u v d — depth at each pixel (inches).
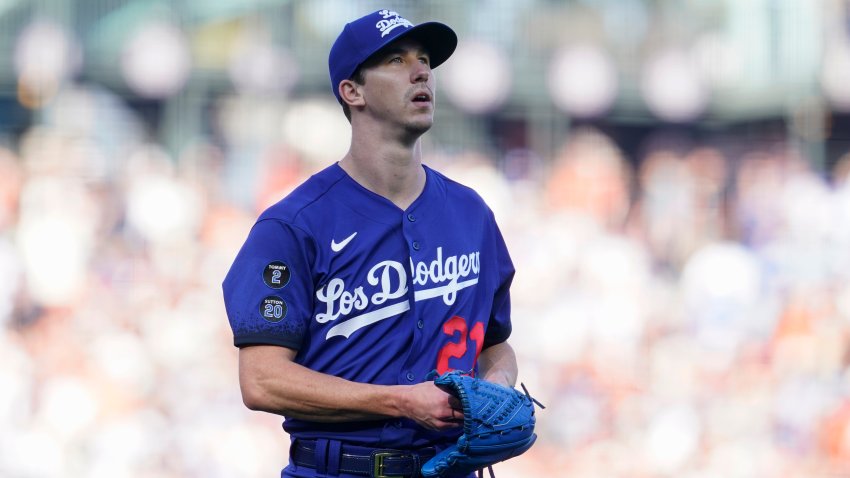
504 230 1669.5
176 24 1702.8
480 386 410.9
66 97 1676.9
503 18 1774.1
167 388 1460.4
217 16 1711.4
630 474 1472.7
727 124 1804.9
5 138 1656.0
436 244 439.8
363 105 441.1
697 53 1812.3
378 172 440.1
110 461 1400.1
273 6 1720.0
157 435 1423.5
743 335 1596.9
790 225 1716.3
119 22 1694.1
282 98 1717.5
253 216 1660.9
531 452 1473.9
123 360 1469.0
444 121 1766.7
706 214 1738.4
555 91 1782.7
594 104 1786.4
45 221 1577.3
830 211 1721.2
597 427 1504.7
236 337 422.6
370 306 428.1
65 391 1435.8
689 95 1802.4
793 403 1524.4
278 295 421.4
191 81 1702.8
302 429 434.6
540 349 1571.1
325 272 427.5
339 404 406.9
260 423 1434.5
